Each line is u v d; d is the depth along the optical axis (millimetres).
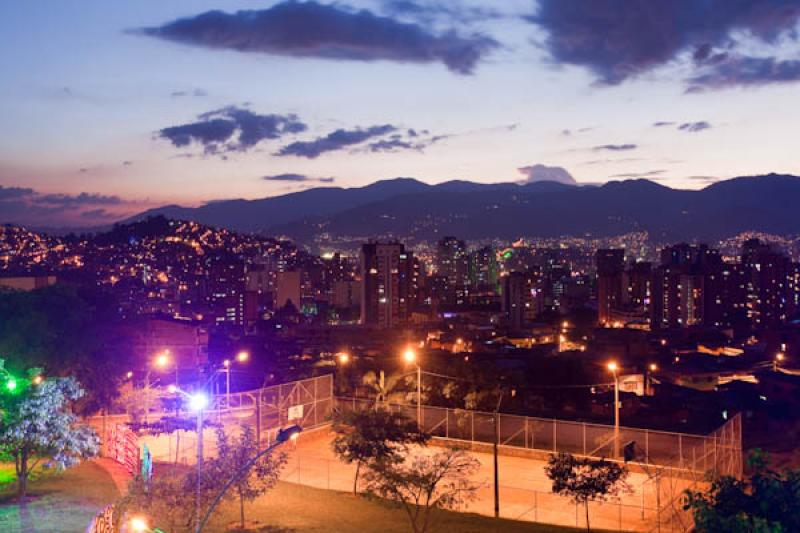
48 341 55875
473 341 176750
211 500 32938
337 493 43906
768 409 95375
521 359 120562
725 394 106125
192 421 48188
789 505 15633
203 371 89375
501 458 53531
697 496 16594
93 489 40219
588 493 38062
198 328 100750
